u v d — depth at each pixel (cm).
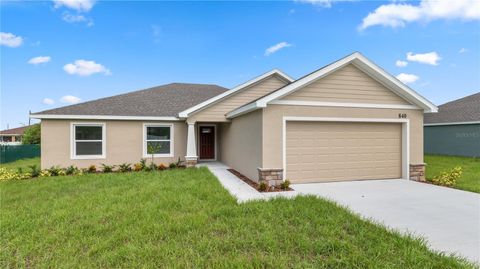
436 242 396
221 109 1252
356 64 862
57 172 1016
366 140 897
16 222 468
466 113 1895
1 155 1817
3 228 441
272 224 453
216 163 1398
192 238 398
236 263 321
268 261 326
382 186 796
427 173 1077
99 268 321
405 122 912
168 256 342
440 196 676
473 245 387
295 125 832
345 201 625
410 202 619
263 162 792
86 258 345
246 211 521
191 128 1215
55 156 1155
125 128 1246
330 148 862
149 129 1292
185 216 490
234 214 506
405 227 456
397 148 926
